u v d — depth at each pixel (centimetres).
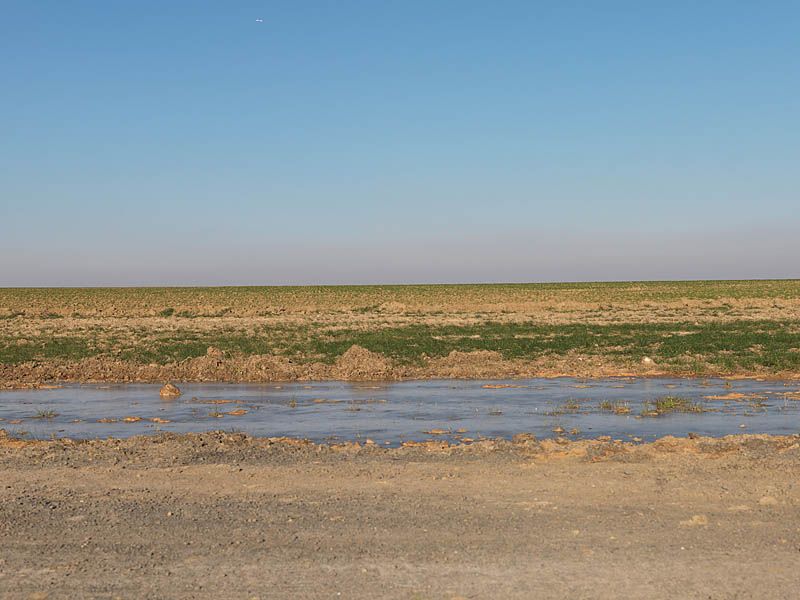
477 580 680
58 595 664
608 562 719
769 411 1867
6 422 1877
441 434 1608
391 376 2739
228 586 676
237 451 1319
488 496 967
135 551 771
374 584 675
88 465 1219
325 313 7581
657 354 3328
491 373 2777
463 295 10681
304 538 803
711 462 1152
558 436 1563
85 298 10662
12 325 5894
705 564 711
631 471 1097
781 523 834
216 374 2780
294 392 2364
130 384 2658
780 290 10512
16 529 854
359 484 1045
